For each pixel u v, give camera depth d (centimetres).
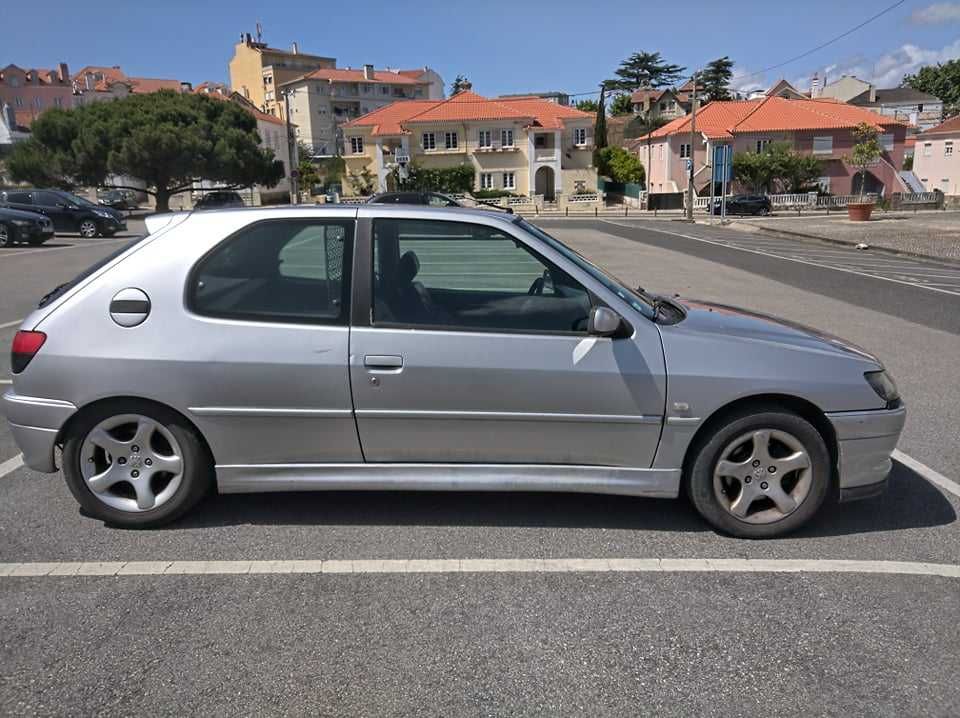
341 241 365
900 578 337
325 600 317
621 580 334
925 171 5606
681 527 386
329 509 405
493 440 361
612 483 365
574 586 329
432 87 10381
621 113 9319
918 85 10094
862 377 360
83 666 273
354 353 353
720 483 366
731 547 365
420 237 371
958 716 249
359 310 357
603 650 283
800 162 5050
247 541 369
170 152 4712
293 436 362
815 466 362
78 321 359
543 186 6488
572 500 419
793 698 257
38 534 376
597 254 2023
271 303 362
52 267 1600
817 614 307
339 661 276
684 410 353
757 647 285
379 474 367
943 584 331
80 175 4856
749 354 355
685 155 5859
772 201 4994
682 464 364
